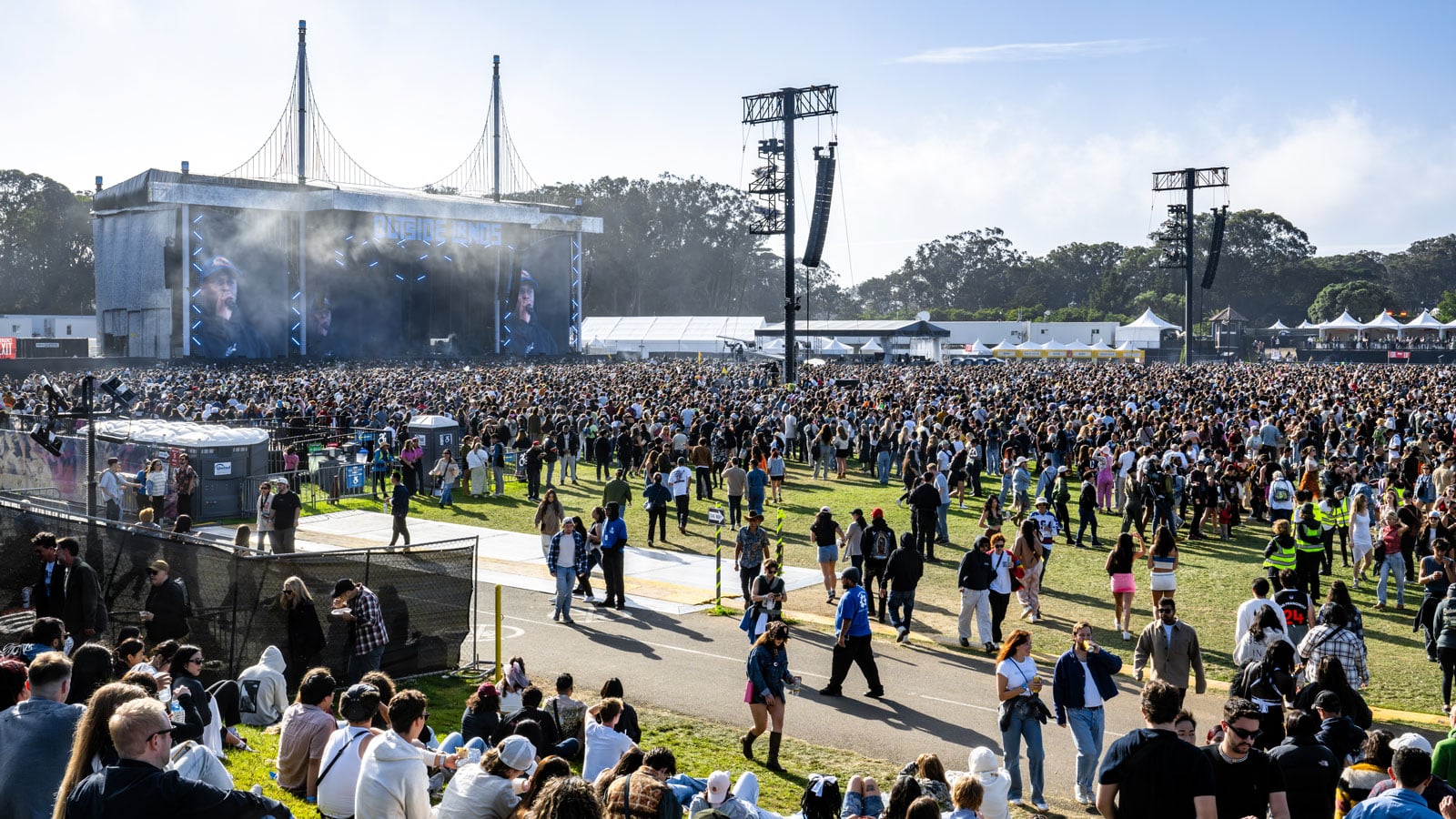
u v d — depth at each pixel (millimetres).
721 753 11992
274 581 13289
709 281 184750
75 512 21875
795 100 56000
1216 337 119688
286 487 22500
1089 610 18875
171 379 53531
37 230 131375
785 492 31438
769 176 56750
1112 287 184000
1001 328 128750
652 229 178500
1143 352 107688
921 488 23047
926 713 13523
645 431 33156
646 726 12891
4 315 112062
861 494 31125
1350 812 6605
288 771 9117
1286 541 18141
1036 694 10695
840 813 8273
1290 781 7801
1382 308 161500
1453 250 198625
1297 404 39469
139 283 88188
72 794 5184
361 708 8430
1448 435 32344
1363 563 20406
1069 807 10648
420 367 79875
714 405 40531
